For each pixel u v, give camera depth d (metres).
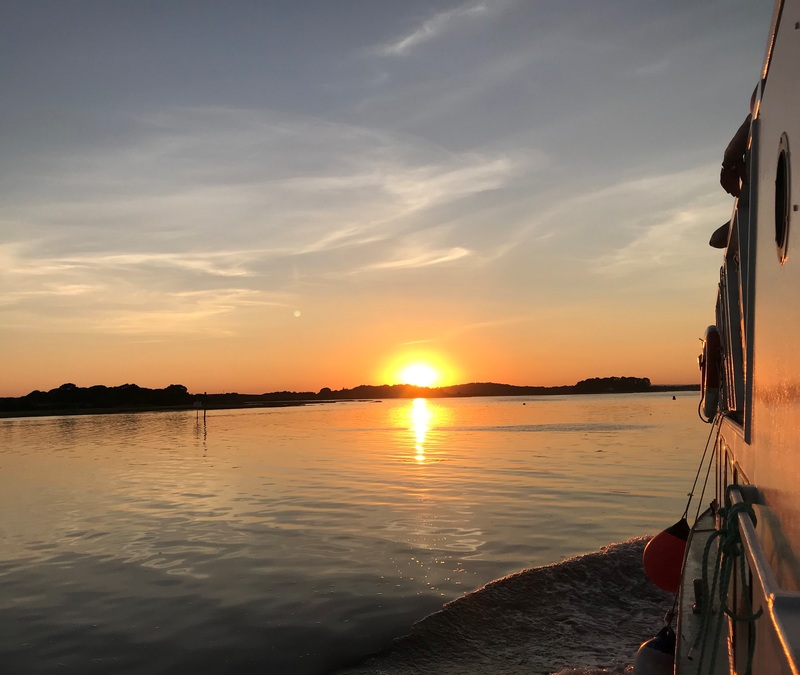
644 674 5.97
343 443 38.69
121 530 14.18
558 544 11.96
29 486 21.83
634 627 7.98
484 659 7.23
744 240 4.16
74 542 13.14
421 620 8.31
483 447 33.72
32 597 9.68
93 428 64.12
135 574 10.72
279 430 54.91
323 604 9.02
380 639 7.82
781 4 2.51
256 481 21.78
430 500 17.11
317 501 17.36
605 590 9.17
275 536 13.14
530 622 8.20
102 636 8.12
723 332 6.73
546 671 6.85
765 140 3.03
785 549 2.28
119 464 28.52
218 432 53.03
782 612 1.66
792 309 2.20
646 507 15.59
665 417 61.34
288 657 7.42
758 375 3.12
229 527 14.16
